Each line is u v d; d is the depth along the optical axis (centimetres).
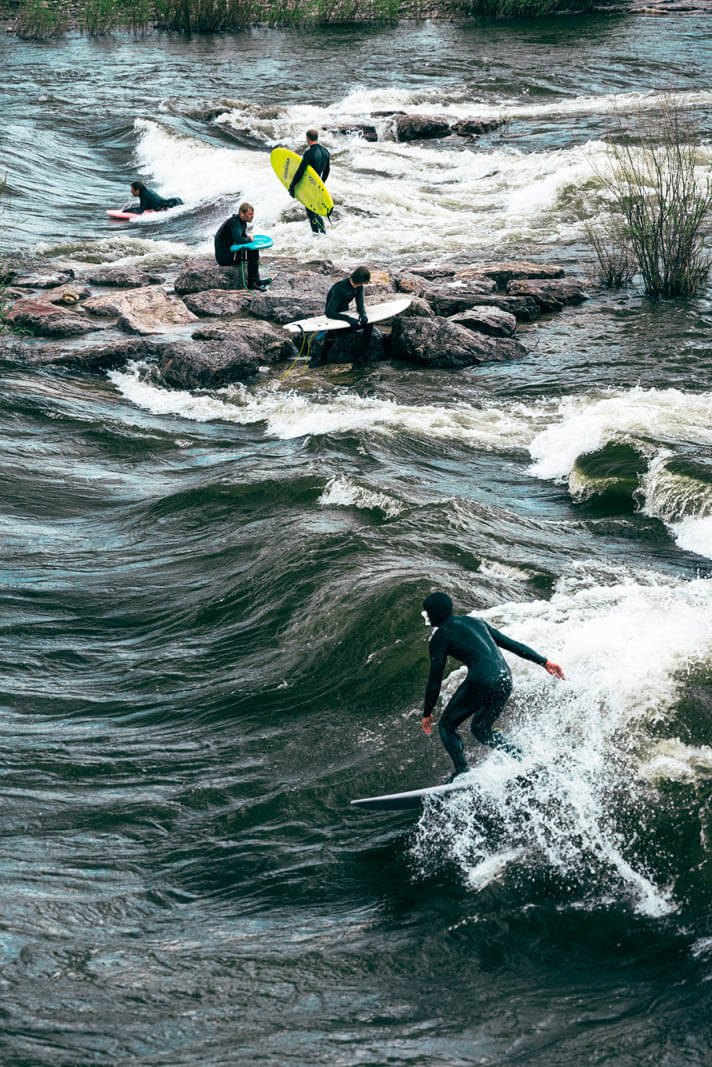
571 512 2944
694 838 1590
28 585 2606
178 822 1803
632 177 6275
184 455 3456
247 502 2947
